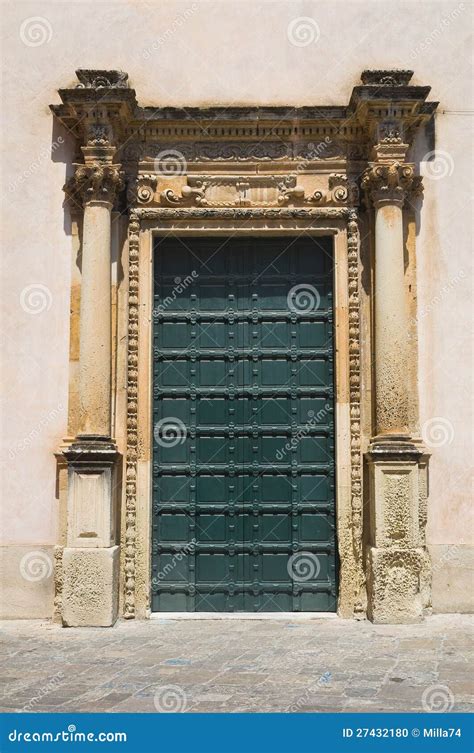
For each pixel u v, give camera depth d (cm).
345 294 1073
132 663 789
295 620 1012
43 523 1045
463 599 1041
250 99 1110
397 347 1021
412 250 1079
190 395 1080
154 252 1098
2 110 1101
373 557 990
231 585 1051
